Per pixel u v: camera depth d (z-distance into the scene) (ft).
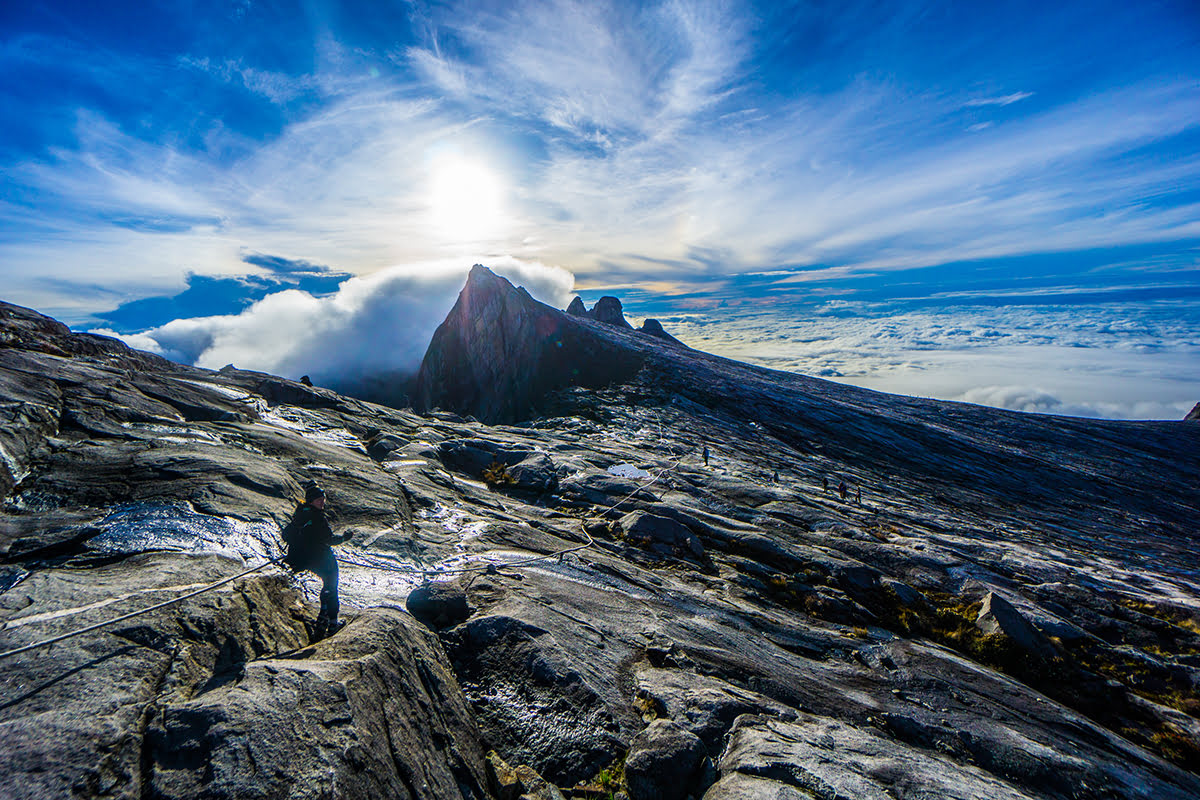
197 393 60.44
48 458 33.76
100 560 23.75
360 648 19.77
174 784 12.01
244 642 19.88
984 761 31.35
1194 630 67.82
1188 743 44.60
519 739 22.80
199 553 26.22
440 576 36.37
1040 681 51.31
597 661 29.32
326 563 24.09
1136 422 395.55
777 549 67.31
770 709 28.12
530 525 57.36
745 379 328.29
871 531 88.38
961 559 80.53
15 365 45.78
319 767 13.48
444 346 334.85
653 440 172.45
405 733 17.48
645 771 21.45
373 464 60.44
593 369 301.63
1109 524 189.16
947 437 277.85
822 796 20.27
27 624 17.20
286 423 68.28
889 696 36.96
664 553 59.47
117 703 14.21
